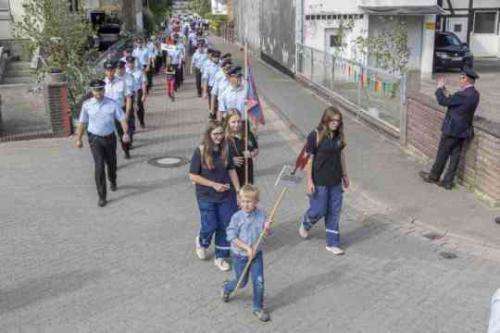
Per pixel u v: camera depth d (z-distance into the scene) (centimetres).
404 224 900
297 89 2216
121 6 3816
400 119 1307
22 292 698
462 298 681
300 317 643
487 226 871
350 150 1290
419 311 654
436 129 1140
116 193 1052
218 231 751
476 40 3419
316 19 2452
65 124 1467
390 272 747
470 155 1012
